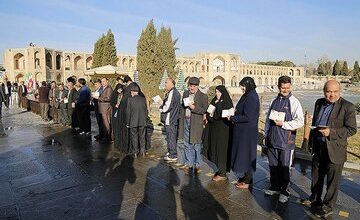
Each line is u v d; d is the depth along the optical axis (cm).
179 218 418
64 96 1173
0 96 1421
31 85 3244
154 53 2572
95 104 926
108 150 795
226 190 520
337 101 414
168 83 685
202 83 7281
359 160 719
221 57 7256
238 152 512
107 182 556
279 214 431
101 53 2623
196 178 580
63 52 4791
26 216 422
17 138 948
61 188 526
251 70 8312
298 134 1074
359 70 9731
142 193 505
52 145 852
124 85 826
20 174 598
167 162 685
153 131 1077
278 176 490
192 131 601
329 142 405
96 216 422
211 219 416
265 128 492
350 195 502
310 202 460
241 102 515
